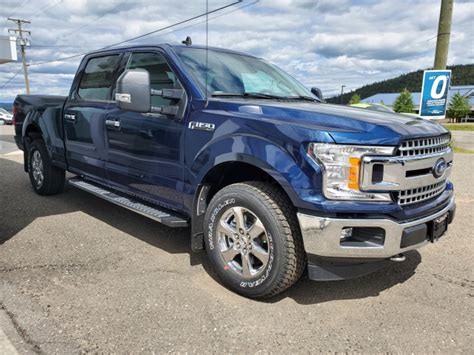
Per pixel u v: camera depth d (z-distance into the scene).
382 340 2.61
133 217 5.01
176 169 3.54
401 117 3.16
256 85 3.99
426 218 2.89
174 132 3.51
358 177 2.62
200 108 3.37
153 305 2.94
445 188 3.36
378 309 3.00
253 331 2.67
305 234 2.69
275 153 2.78
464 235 4.59
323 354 2.46
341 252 2.66
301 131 2.71
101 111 4.41
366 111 3.33
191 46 4.05
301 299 3.12
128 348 2.44
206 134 3.24
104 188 4.75
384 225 2.65
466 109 62.50
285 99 3.84
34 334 2.54
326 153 2.61
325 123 2.80
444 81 10.38
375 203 2.65
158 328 2.66
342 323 2.80
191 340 2.54
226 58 4.17
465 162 9.71
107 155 4.39
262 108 3.09
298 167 2.69
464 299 3.16
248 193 2.94
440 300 3.14
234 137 3.03
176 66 3.66
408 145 2.71
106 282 3.28
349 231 2.69
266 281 2.90
